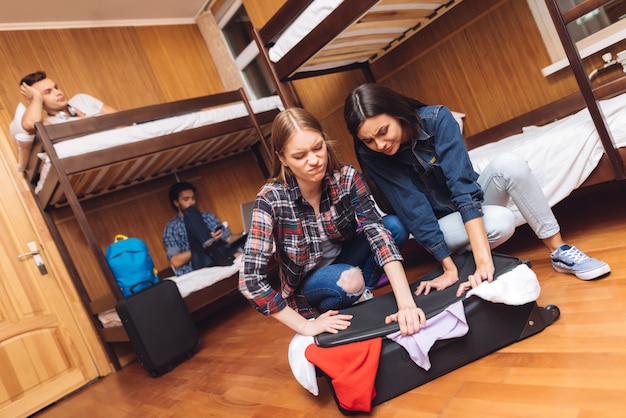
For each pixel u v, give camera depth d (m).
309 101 3.49
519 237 1.96
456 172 1.22
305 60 2.03
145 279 2.57
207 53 3.97
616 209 1.76
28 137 2.42
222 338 2.43
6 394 2.42
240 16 3.76
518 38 2.30
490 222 1.31
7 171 2.74
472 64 2.53
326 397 1.24
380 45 2.67
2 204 2.68
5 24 3.01
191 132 2.60
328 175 1.26
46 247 2.77
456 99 2.66
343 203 1.30
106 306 2.56
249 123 2.84
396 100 1.19
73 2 3.10
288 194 1.24
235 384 1.63
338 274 1.33
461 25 2.50
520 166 1.31
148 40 3.66
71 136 2.30
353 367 1.03
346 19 1.78
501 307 1.09
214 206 3.71
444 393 1.01
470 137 2.57
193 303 2.52
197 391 1.73
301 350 1.16
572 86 2.19
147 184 3.44
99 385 2.57
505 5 2.30
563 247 1.34
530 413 0.82
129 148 2.42
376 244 1.23
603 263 1.23
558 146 1.56
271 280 3.51
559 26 1.39
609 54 1.98
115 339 2.60
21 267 2.66
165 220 3.46
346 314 1.24
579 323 1.07
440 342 1.07
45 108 2.69
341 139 3.36
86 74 3.31
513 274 1.07
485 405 0.90
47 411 2.43
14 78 2.99
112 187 3.19
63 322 2.71
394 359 1.07
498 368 1.02
